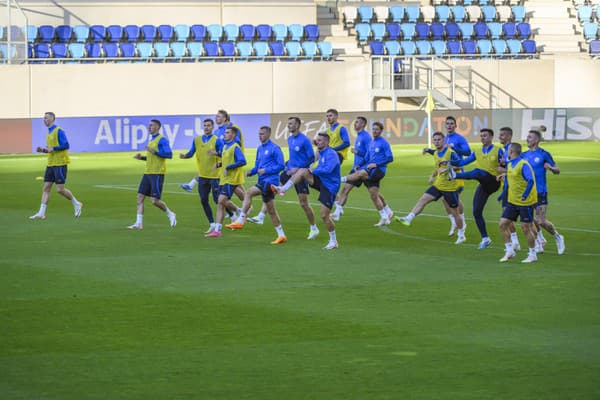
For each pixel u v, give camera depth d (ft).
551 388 58.59
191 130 296.71
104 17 338.34
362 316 78.38
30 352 67.26
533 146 110.22
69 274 98.07
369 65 337.93
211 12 345.72
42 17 333.01
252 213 150.71
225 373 62.03
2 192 184.14
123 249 114.93
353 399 56.65
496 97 349.82
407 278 95.40
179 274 97.86
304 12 351.87
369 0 371.97
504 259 105.70
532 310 80.48
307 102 336.08
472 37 363.35
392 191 183.01
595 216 145.59
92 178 212.43
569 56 361.51
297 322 76.33
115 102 324.39
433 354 66.44
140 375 61.52
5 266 103.04
